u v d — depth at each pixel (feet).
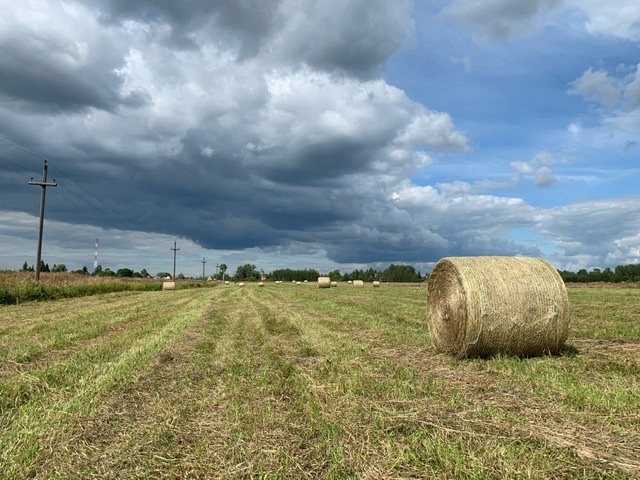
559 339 30.60
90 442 16.69
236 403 20.89
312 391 22.40
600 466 13.69
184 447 16.03
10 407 20.86
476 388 22.38
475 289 30.14
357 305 75.77
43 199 126.82
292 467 14.28
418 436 16.11
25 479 13.96
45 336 42.65
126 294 133.08
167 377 26.43
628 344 33.55
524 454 14.53
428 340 38.40
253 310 71.72
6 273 156.97
